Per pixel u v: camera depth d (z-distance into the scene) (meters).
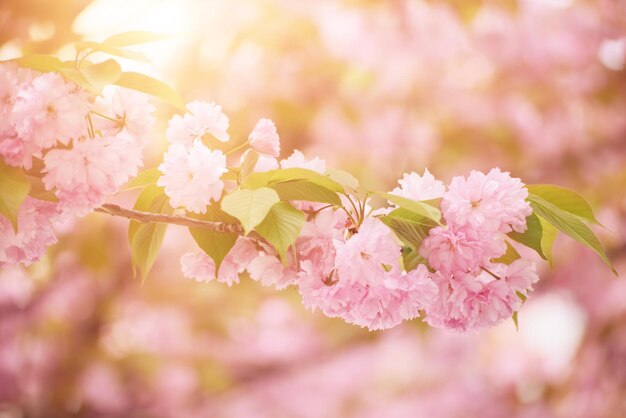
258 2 6.87
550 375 9.48
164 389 9.59
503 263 2.27
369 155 8.12
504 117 8.38
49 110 1.95
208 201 2.12
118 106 2.17
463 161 8.59
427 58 7.57
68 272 7.90
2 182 1.92
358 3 7.10
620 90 8.26
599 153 8.54
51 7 3.45
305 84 7.45
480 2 6.41
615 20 8.07
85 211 2.02
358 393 10.62
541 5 7.99
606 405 8.62
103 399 8.86
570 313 9.12
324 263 2.15
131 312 9.16
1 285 7.91
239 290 9.59
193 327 9.64
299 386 10.46
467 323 2.17
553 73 8.18
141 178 2.27
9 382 8.34
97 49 2.01
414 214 2.12
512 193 2.08
